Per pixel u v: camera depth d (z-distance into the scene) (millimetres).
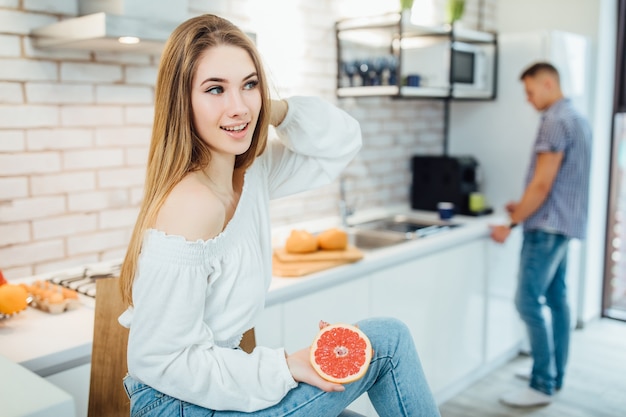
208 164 1222
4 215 2127
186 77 1145
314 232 3115
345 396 1282
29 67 2133
